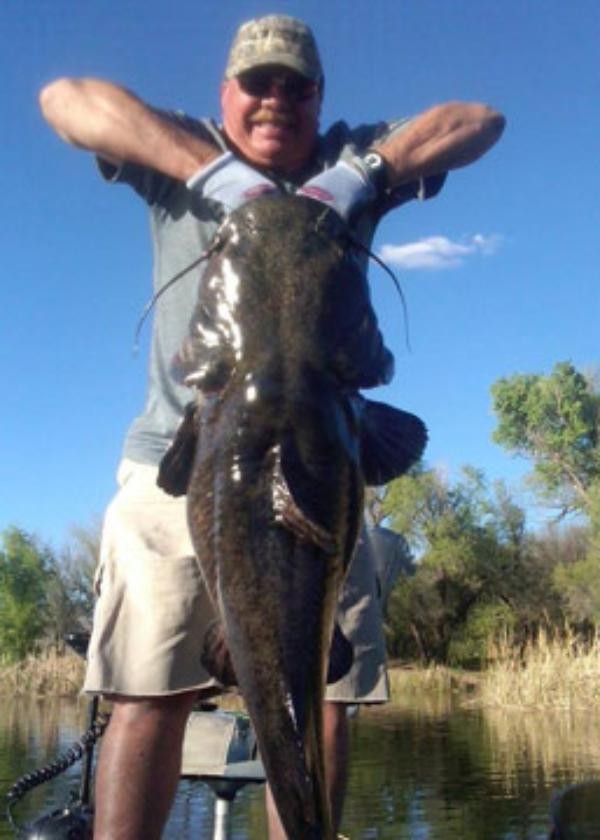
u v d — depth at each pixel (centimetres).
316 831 122
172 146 179
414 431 156
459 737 1237
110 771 181
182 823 623
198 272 192
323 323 148
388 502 2456
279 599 130
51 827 254
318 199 166
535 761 1021
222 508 136
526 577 2428
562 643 1975
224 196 167
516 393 2816
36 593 2878
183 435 151
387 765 1029
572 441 2734
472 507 2442
